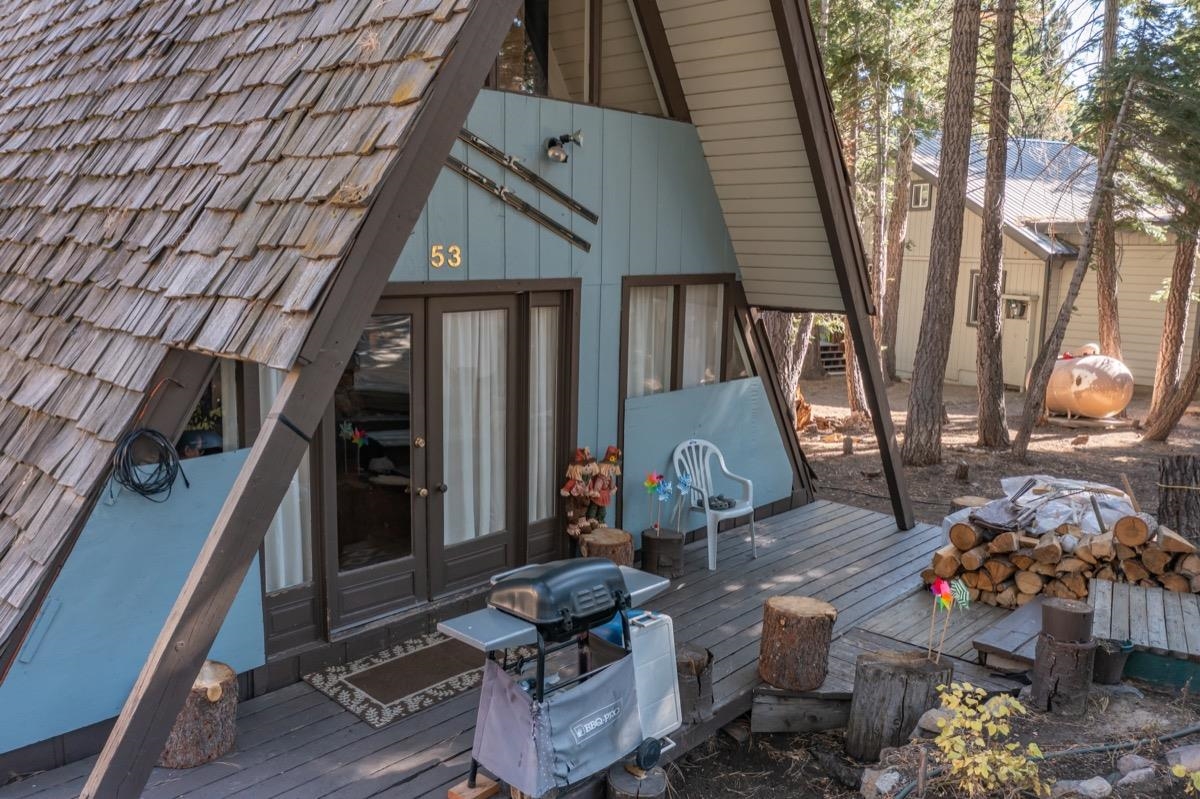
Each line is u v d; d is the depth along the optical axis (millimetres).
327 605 5117
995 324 12742
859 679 4770
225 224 3295
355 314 2820
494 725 3812
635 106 7098
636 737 4012
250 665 4738
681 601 6340
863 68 12875
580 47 6473
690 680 4594
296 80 3498
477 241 5617
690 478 7324
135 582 4094
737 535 7945
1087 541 6102
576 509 6457
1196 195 12312
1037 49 12727
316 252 2826
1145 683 5207
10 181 4949
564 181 6125
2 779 3848
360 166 2910
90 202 4188
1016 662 5262
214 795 3916
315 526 5059
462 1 3047
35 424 3562
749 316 8234
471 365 5875
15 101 5527
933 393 11914
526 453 6254
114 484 3920
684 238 7262
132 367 3232
